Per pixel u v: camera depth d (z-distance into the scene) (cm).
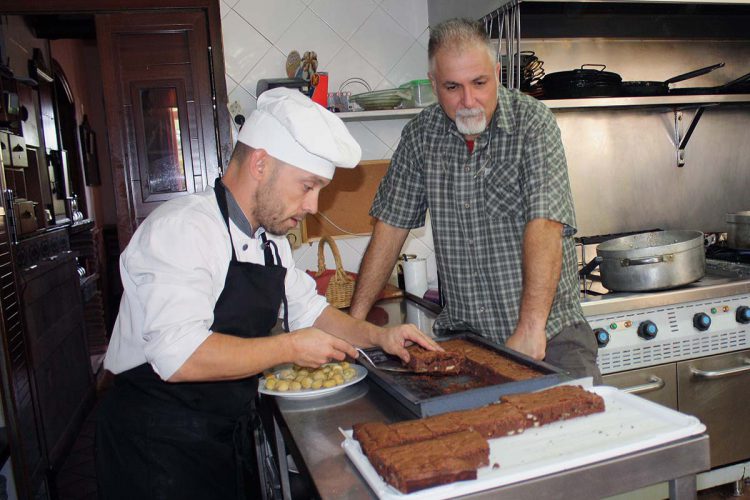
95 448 138
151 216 125
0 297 231
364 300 188
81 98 593
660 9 249
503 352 139
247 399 140
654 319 212
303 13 253
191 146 255
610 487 91
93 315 504
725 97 246
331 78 258
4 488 231
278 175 121
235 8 248
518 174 163
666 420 102
